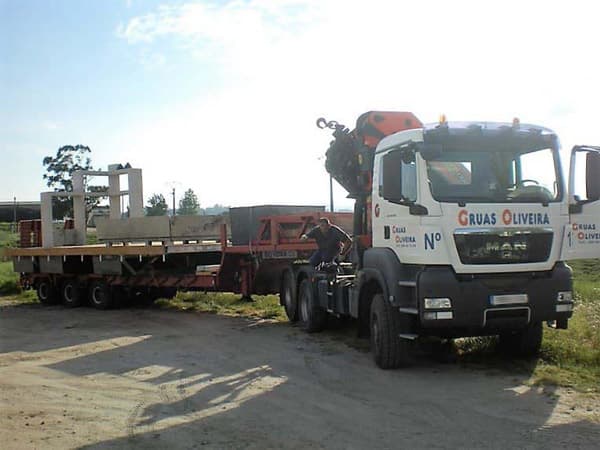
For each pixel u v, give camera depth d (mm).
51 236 19688
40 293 20156
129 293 17844
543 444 5723
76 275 18656
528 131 8273
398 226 8492
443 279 7809
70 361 10375
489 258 7910
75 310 18094
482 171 8180
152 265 16750
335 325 12562
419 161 8062
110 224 17500
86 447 6027
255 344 11266
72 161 50969
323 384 8203
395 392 7676
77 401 7758
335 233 11773
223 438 6176
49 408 7449
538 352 9203
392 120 10398
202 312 16031
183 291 17250
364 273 9359
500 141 8195
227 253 15031
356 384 8125
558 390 7512
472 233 7883
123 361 10219
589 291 15656
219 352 10672
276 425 6543
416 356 9586
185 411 7195
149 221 16422
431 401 7234
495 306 7859
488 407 6930
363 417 6715
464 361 9164
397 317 8742
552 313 8109
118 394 8070
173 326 13891
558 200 8258
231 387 8250
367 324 9766
